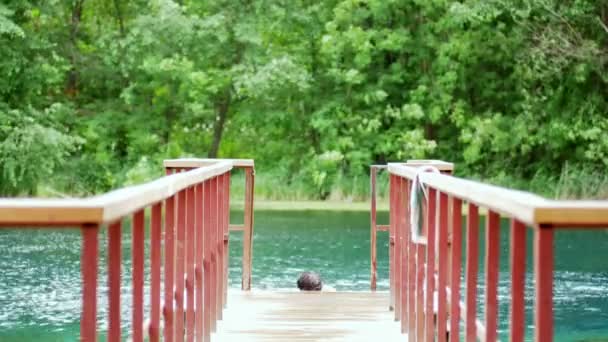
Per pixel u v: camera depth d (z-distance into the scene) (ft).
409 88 136.15
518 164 128.57
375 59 135.33
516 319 14.93
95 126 132.26
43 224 12.39
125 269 56.59
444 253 23.16
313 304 39.40
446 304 23.26
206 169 26.43
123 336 36.27
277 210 105.09
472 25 125.70
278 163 138.00
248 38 127.34
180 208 23.17
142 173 125.70
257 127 139.54
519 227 14.84
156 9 130.52
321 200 124.06
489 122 122.62
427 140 133.80
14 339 37.88
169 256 21.17
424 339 27.17
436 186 22.61
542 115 120.37
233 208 107.65
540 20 118.83
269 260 64.90
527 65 118.01
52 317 43.01
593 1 115.24
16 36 119.24
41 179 117.80
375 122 127.75
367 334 32.63
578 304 47.55
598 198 111.04
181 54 130.93
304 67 130.00
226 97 134.00
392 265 38.11
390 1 128.67
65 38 133.59
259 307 38.52
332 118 133.08
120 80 136.77
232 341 31.14
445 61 128.57
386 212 102.32
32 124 115.44
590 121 119.03
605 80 113.29
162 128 136.98
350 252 69.51
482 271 57.31
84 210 12.35
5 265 60.59
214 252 32.30
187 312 25.58
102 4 138.31
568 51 111.86
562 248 72.64
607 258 65.92
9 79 120.88
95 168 129.70
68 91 137.49
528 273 56.44
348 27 133.28
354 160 129.39
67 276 55.93
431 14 131.85
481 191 16.51
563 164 124.26
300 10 131.34
